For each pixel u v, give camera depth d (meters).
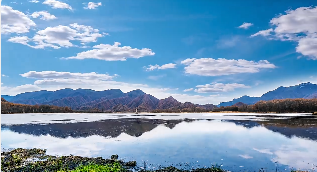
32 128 55.84
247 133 45.03
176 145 32.81
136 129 52.72
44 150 29.12
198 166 22.36
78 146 32.44
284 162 23.78
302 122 66.00
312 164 23.00
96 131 49.09
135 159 24.86
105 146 32.28
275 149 29.94
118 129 52.78
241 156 26.28
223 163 23.44
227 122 71.38
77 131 49.22
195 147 31.33
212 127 56.69
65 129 53.22
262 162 23.80
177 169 21.00
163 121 78.00
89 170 18.58
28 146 32.81
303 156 26.19
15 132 48.59
